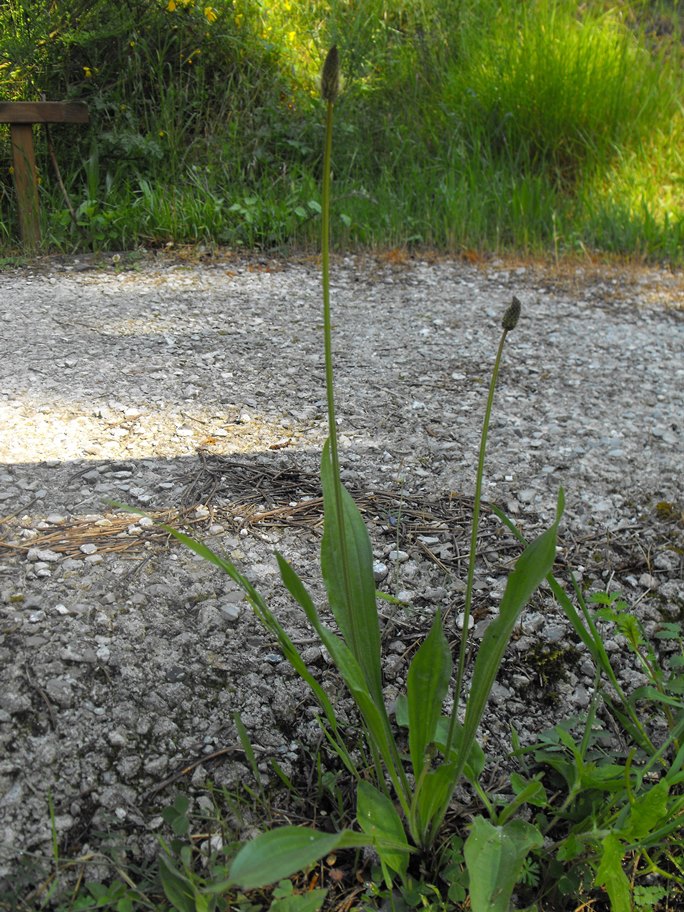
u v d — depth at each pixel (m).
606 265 4.99
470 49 6.80
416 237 5.11
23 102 4.64
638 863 1.65
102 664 1.89
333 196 5.43
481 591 2.24
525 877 1.58
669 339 4.00
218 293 4.27
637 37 7.55
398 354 3.66
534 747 1.78
